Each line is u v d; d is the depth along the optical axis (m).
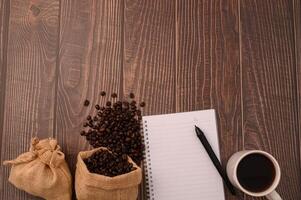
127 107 0.69
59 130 0.69
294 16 0.71
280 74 0.71
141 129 0.69
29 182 0.64
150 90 0.70
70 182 0.65
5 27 0.71
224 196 0.67
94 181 0.60
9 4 0.72
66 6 0.71
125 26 0.71
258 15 0.72
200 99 0.70
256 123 0.70
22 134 0.69
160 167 0.68
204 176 0.68
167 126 0.69
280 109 0.70
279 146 0.70
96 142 0.67
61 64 0.71
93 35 0.71
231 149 0.69
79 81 0.70
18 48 0.71
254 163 0.64
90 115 0.70
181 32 0.71
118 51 0.71
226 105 0.70
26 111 0.70
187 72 0.71
